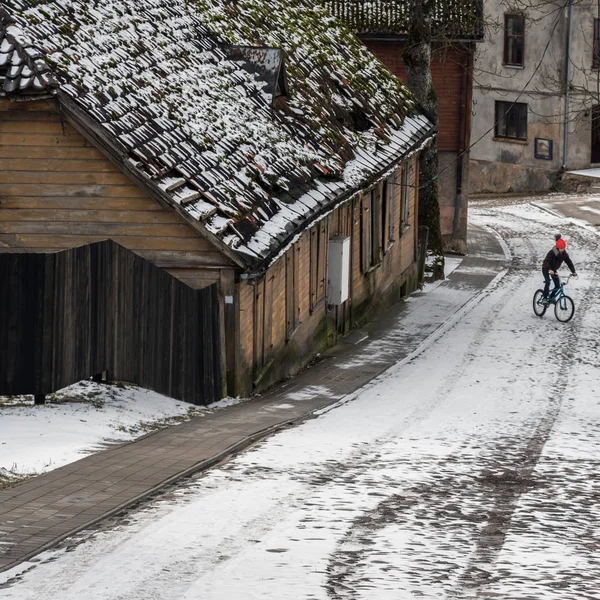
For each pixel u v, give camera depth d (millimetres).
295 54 36750
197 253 25000
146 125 24734
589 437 22266
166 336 23719
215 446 19750
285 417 23734
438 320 38750
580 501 16656
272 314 28234
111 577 12227
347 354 32969
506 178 77625
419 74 48969
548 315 39219
